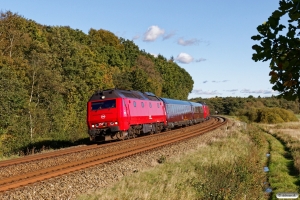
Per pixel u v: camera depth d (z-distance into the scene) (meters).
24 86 34.38
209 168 14.83
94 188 10.56
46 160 15.03
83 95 41.06
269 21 3.35
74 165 13.75
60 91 37.47
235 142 25.31
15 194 8.91
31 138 28.78
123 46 96.06
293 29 3.36
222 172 14.05
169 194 10.58
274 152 24.27
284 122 70.44
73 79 40.97
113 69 69.62
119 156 16.05
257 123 68.81
